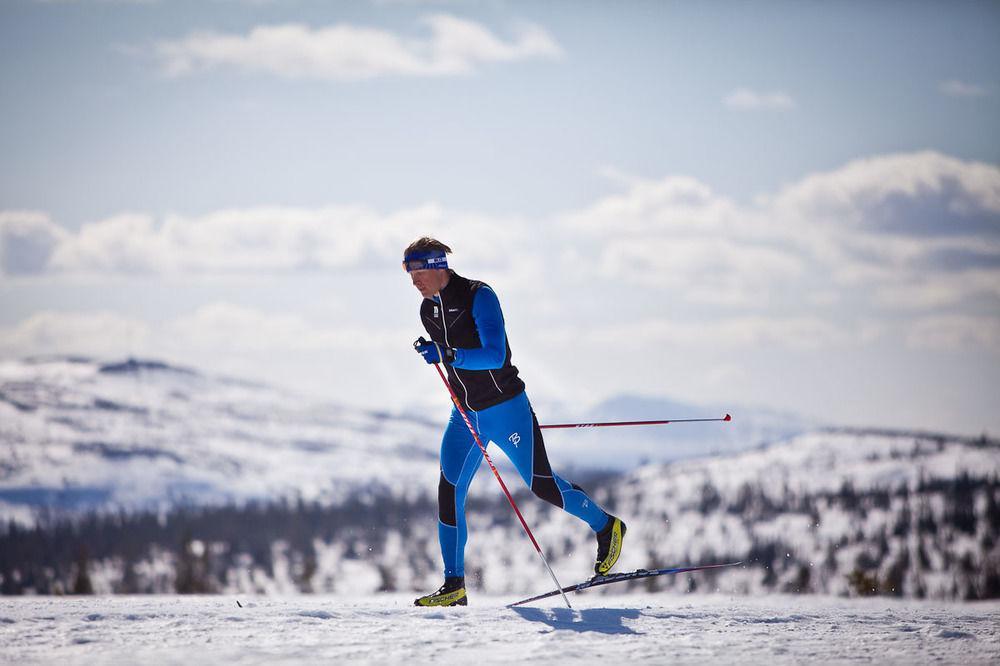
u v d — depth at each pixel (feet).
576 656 39.40
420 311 57.52
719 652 40.88
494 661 38.27
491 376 56.03
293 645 41.06
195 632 44.01
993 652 41.57
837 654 40.98
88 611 48.93
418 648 40.63
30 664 37.22
